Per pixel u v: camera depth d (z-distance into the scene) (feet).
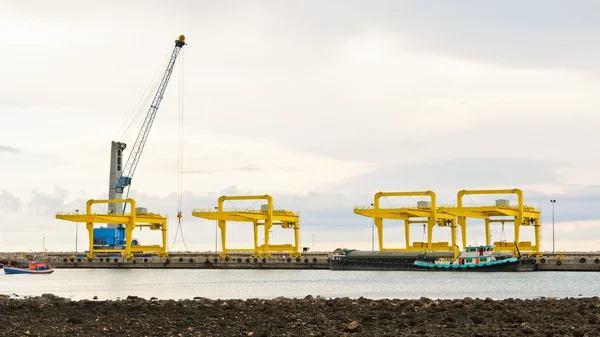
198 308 176.86
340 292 294.87
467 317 158.81
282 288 327.26
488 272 465.88
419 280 385.70
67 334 139.13
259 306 182.60
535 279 386.52
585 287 319.06
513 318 152.97
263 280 404.57
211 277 447.01
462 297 262.67
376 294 280.72
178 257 622.95
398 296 269.03
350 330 139.85
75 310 175.83
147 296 280.31
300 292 297.74
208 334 138.62
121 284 374.63
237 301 198.90
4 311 174.60
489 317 158.51
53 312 172.24
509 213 479.41
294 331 140.67
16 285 370.53
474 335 135.03
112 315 165.78
